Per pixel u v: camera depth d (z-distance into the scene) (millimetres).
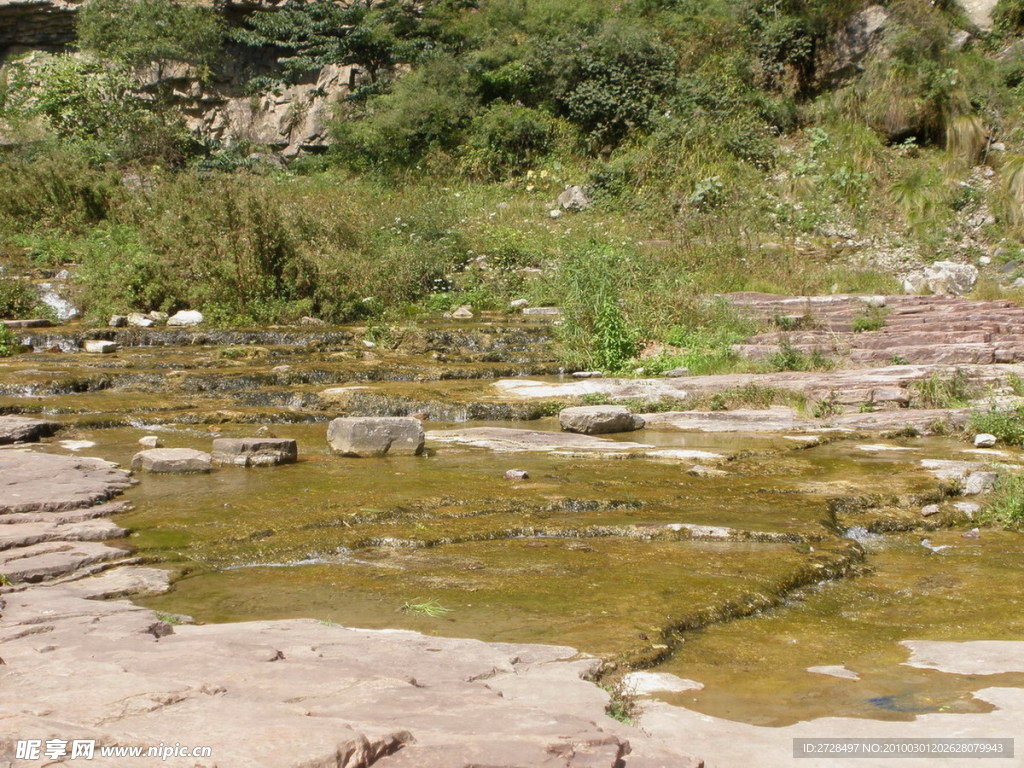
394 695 2779
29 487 6168
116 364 11547
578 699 3041
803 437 8992
